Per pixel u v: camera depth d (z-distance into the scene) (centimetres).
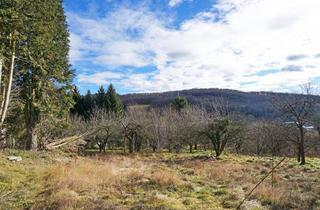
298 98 3053
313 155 4509
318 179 1756
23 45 2142
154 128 5006
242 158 3341
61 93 2722
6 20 1748
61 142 3094
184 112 5991
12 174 1482
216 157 3447
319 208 1155
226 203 1197
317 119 3244
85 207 1067
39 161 2028
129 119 4947
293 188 1477
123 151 4916
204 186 1515
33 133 2581
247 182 1633
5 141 2634
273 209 1138
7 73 2183
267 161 2906
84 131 4384
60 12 2612
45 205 1071
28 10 1994
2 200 1069
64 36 2667
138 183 1473
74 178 1401
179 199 1244
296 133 3316
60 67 2633
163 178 1505
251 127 4372
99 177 1525
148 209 1073
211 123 3612
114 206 1081
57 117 2823
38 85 2447
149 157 3556
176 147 5041
